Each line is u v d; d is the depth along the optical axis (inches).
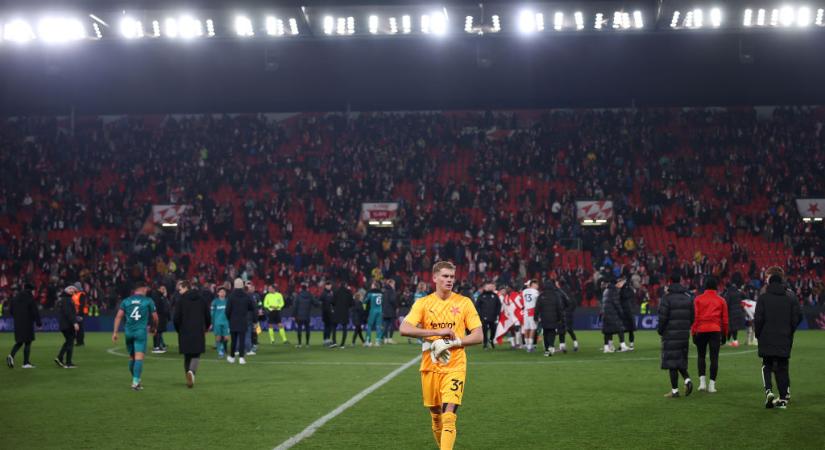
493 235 1758.1
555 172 1979.6
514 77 1972.2
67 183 2012.8
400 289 1605.6
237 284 820.0
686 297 535.5
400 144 2086.6
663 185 1921.8
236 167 2020.2
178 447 370.0
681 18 1515.7
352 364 803.4
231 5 1488.7
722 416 451.8
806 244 1681.8
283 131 2165.4
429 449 363.3
